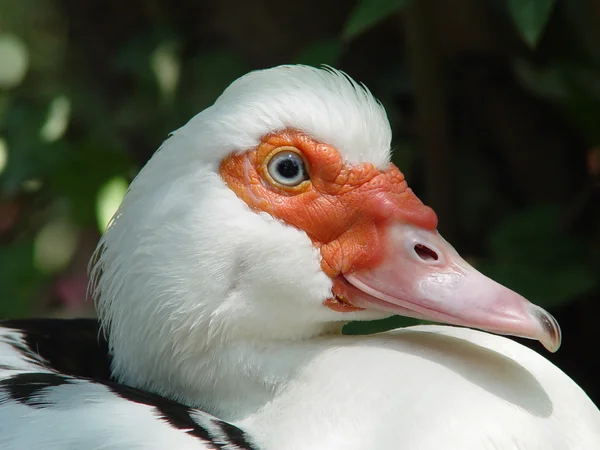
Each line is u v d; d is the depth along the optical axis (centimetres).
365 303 210
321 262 210
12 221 259
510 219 231
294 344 211
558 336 208
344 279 211
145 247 211
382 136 211
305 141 210
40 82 260
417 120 235
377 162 211
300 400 209
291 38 239
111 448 207
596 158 235
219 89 239
